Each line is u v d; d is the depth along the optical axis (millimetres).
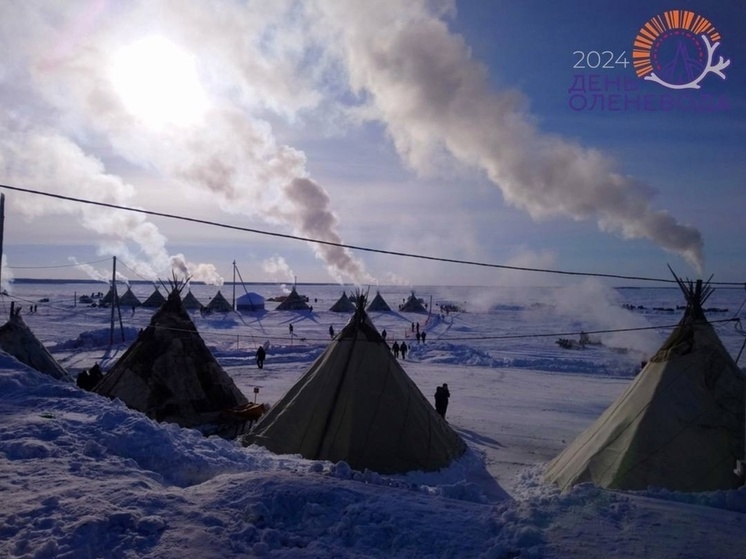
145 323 53562
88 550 4836
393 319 66062
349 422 12344
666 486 9617
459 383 26453
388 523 5473
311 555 4984
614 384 26688
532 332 51500
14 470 6574
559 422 18188
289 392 13578
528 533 5176
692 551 5051
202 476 7430
